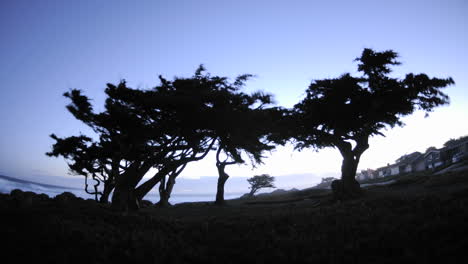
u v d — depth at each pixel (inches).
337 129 1214.9
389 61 1147.9
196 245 475.5
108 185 1584.6
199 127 1054.4
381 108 1128.8
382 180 2763.3
